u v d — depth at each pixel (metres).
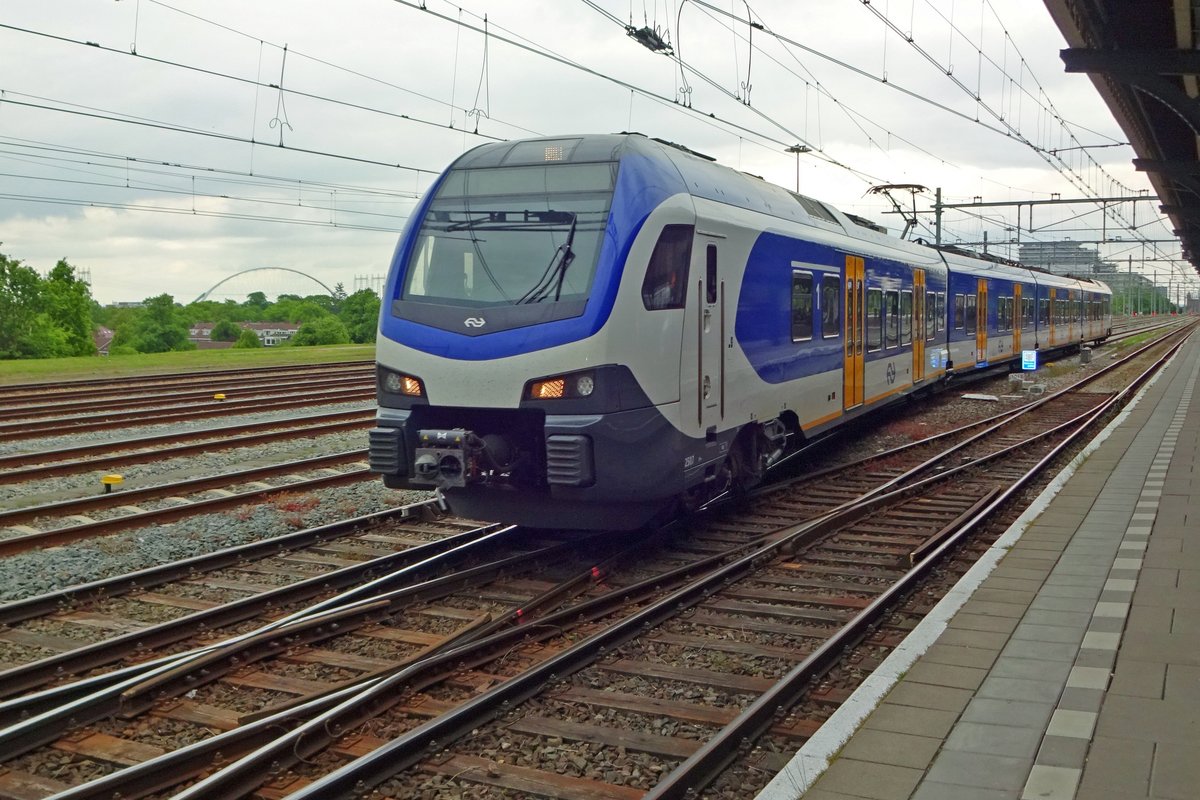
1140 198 34.31
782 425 12.38
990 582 7.61
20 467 14.34
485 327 8.67
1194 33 13.76
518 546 9.73
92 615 7.71
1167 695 5.23
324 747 5.27
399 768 5.03
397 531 10.43
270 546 9.44
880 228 18.67
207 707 5.89
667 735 5.53
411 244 9.45
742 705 5.95
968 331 25.34
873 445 16.97
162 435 17.12
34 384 25.72
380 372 9.16
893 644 6.93
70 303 74.06
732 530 10.64
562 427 8.34
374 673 6.20
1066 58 13.94
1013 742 4.71
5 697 6.06
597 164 9.16
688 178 9.88
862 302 15.37
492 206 9.27
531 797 4.86
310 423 19.08
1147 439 16.12
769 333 11.48
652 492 8.87
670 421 9.04
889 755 4.61
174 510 10.85
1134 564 8.04
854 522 10.91
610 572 8.90
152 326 103.50
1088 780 4.28
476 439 8.62
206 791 4.65
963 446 16.45
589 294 8.47
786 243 12.02
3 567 8.84
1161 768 4.37
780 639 7.17
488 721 5.61
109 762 5.23
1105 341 56.59
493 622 7.29
